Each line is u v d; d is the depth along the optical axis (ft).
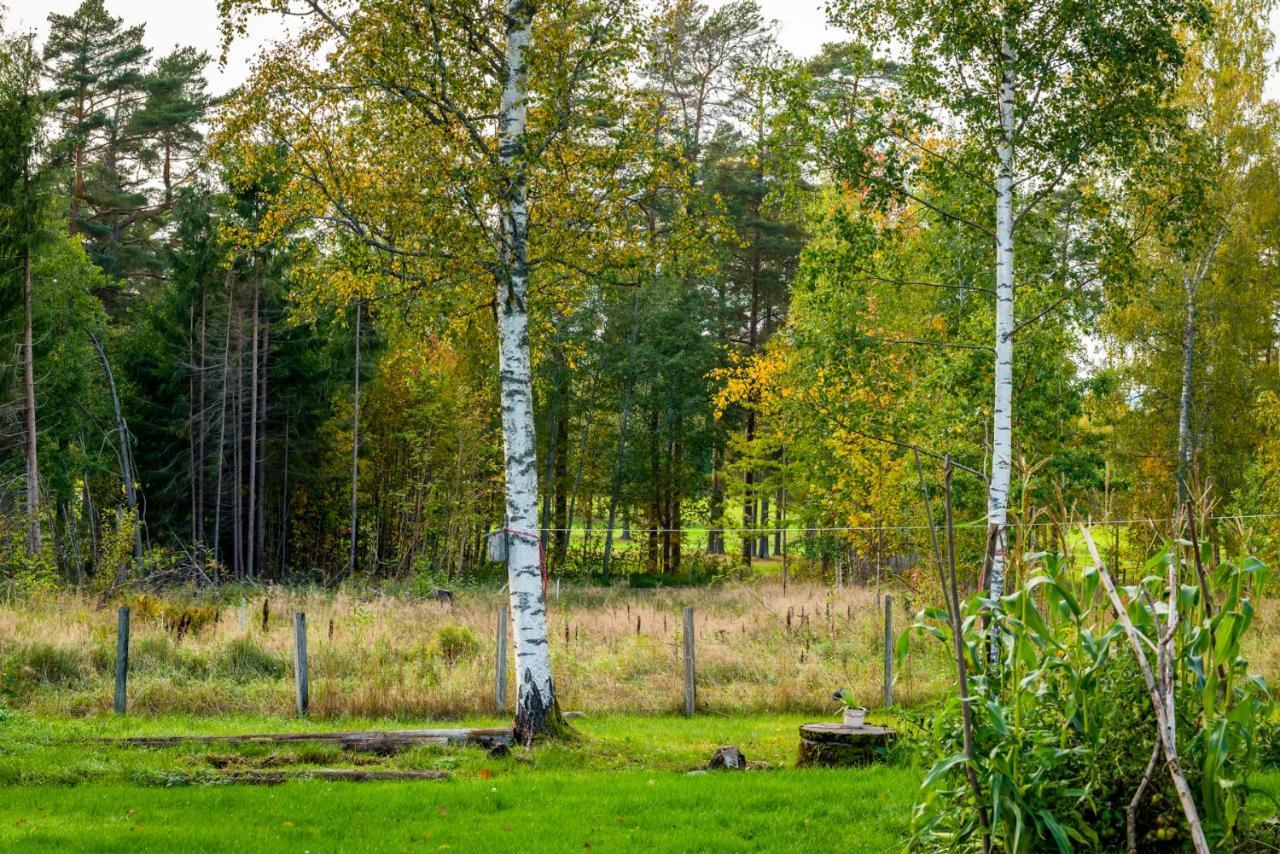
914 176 53.42
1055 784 21.04
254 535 143.64
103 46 167.02
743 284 159.84
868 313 76.48
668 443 150.92
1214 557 23.16
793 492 115.96
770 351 106.01
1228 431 100.22
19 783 34.24
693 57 144.56
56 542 106.32
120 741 39.50
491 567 132.46
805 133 52.21
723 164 148.56
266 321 135.95
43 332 118.83
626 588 117.19
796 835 27.37
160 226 173.27
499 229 43.24
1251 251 99.25
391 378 144.36
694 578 134.41
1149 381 101.81
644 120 45.24
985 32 49.24
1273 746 33.09
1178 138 51.90
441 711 49.39
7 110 108.68
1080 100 51.62
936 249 60.13
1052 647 21.75
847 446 89.81
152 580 97.86
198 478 138.10
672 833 27.76
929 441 68.13
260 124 45.62
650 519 154.92
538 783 34.50
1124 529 83.20
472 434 125.90
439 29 42.60
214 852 26.27
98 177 163.94
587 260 45.70
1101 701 21.50
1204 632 20.68
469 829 28.53
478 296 48.57
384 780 35.55
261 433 139.95
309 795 32.55
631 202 45.96
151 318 141.69
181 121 165.27
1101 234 53.78
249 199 116.16
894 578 90.22
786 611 73.31
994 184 53.31
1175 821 21.03
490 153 41.83
